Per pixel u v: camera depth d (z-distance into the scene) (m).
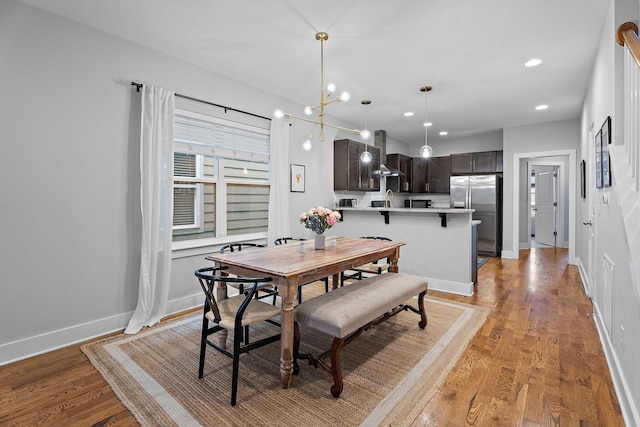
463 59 3.15
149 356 2.32
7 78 2.21
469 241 3.79
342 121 5.52
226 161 3.74
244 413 1.71
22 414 1.71
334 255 2.51
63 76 2.45
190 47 2.94
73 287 2.54
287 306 1.95
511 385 1.94
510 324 2.87
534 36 2.71
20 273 2.29
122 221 2.80
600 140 2.72
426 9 2.32
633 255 1.40
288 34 2.70
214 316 1.95
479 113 5.09
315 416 1.68
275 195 4.12
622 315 1.83
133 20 2.50
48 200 2.40
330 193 5.24
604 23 2.50
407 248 4.29
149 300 2.88
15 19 2.24
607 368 2.12
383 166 6.04
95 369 2.14
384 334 2.68
